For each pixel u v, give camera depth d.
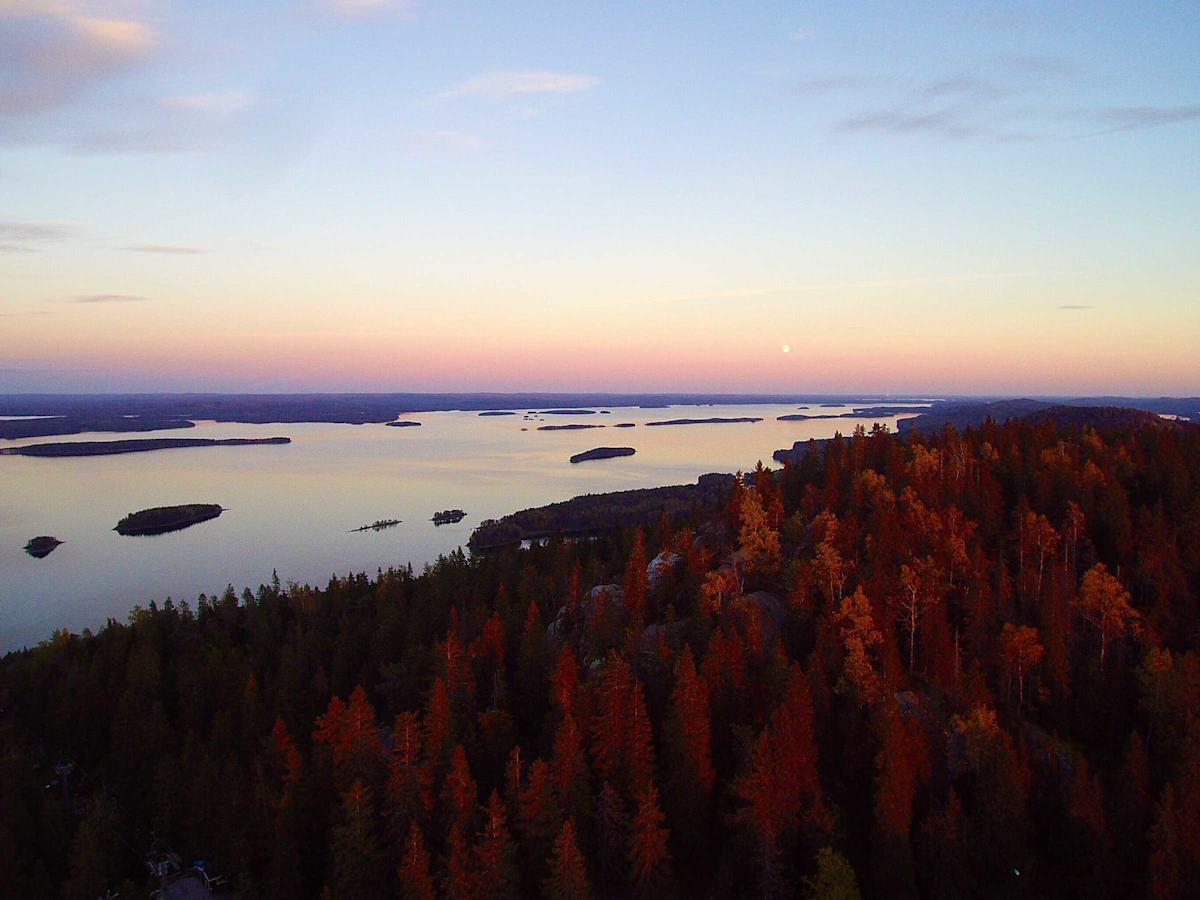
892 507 90.75
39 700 99.25
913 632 74.38
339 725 70.19
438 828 62.56
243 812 68.12
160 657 104.06
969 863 56.03
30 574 192.88
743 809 57.16
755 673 71.56
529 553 132.00
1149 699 65.19
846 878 51.94
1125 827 56.59
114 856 71.38
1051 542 82.94
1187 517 82.38
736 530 98.69
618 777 63.38
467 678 79.38
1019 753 61.91
